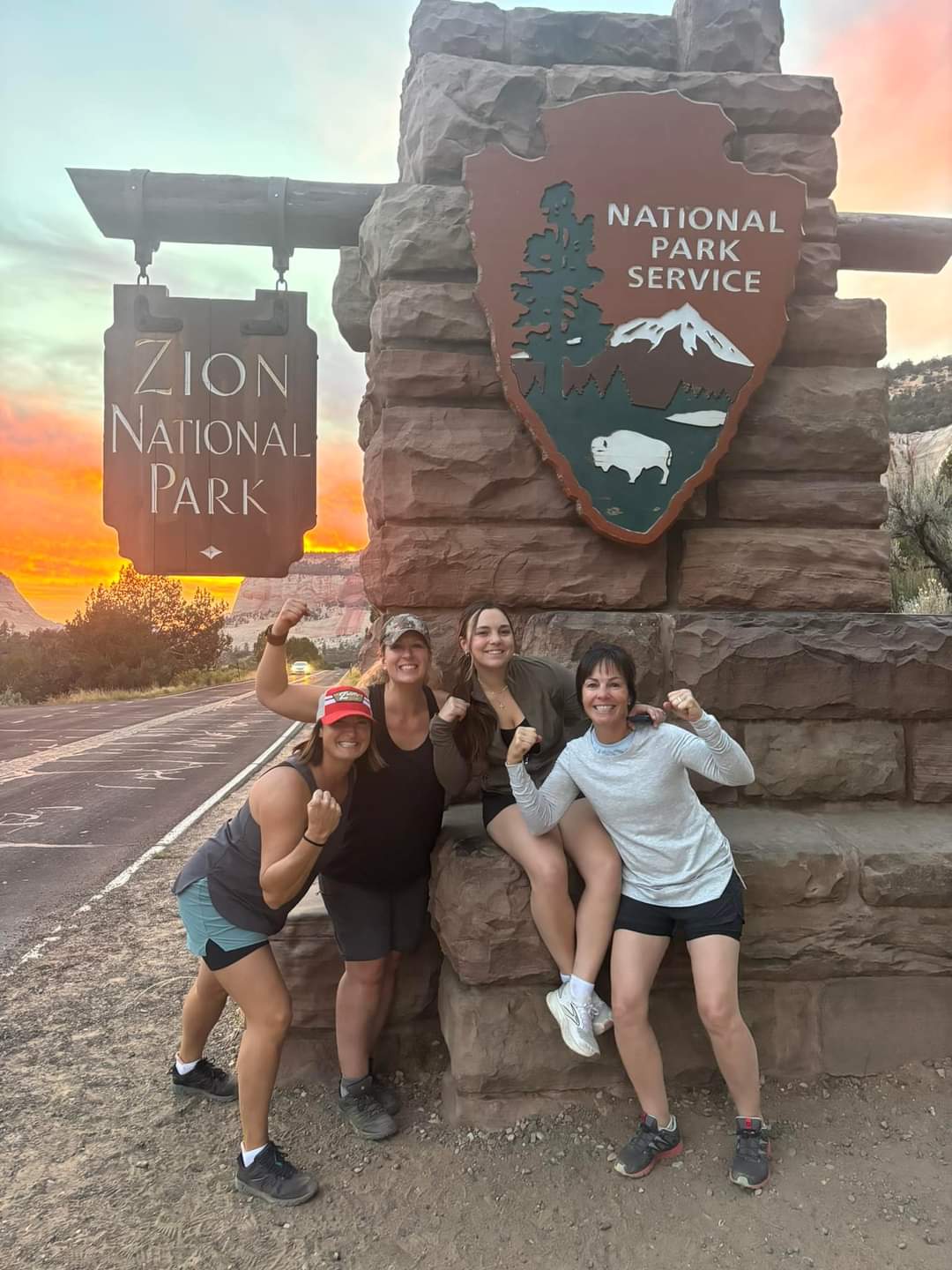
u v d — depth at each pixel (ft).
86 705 95.40
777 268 11.05
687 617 10.87
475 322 11.06
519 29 11.88
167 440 12.00
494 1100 9.18
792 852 9.54
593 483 10.78
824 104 11.68
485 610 8.86
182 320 12.06
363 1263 7.22
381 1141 8.95
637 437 10.82
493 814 9.31
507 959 8.96
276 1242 7.48
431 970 10.30
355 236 12.95
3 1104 10.05
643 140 10.94
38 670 118.52
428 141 11.30
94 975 14.52
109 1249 7.41
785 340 11.50
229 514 12.05
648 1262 7.19
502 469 10.99
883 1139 8.77
